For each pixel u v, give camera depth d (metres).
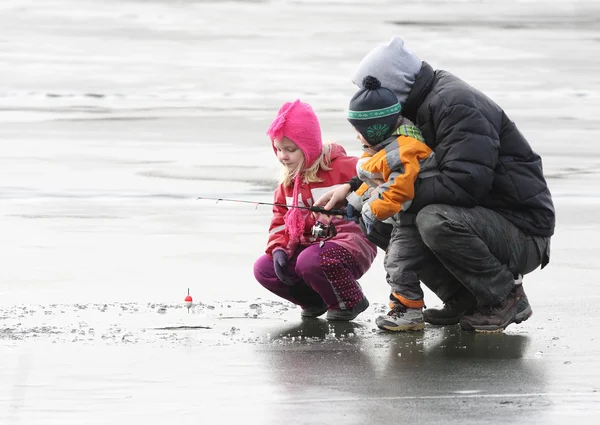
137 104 68.31
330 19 117.50
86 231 36.41
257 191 43.12
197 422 17.22
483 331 24.17
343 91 73.25
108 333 23.67
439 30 109.00
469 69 84.69
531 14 126.38
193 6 127.38
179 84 76.75
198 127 59.84
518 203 24.19
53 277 29.98
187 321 25.11
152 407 18.03
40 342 22.73
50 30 104.50
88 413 17.70
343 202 25.42
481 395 18.72
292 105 25.92
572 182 45.69
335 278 25.23
